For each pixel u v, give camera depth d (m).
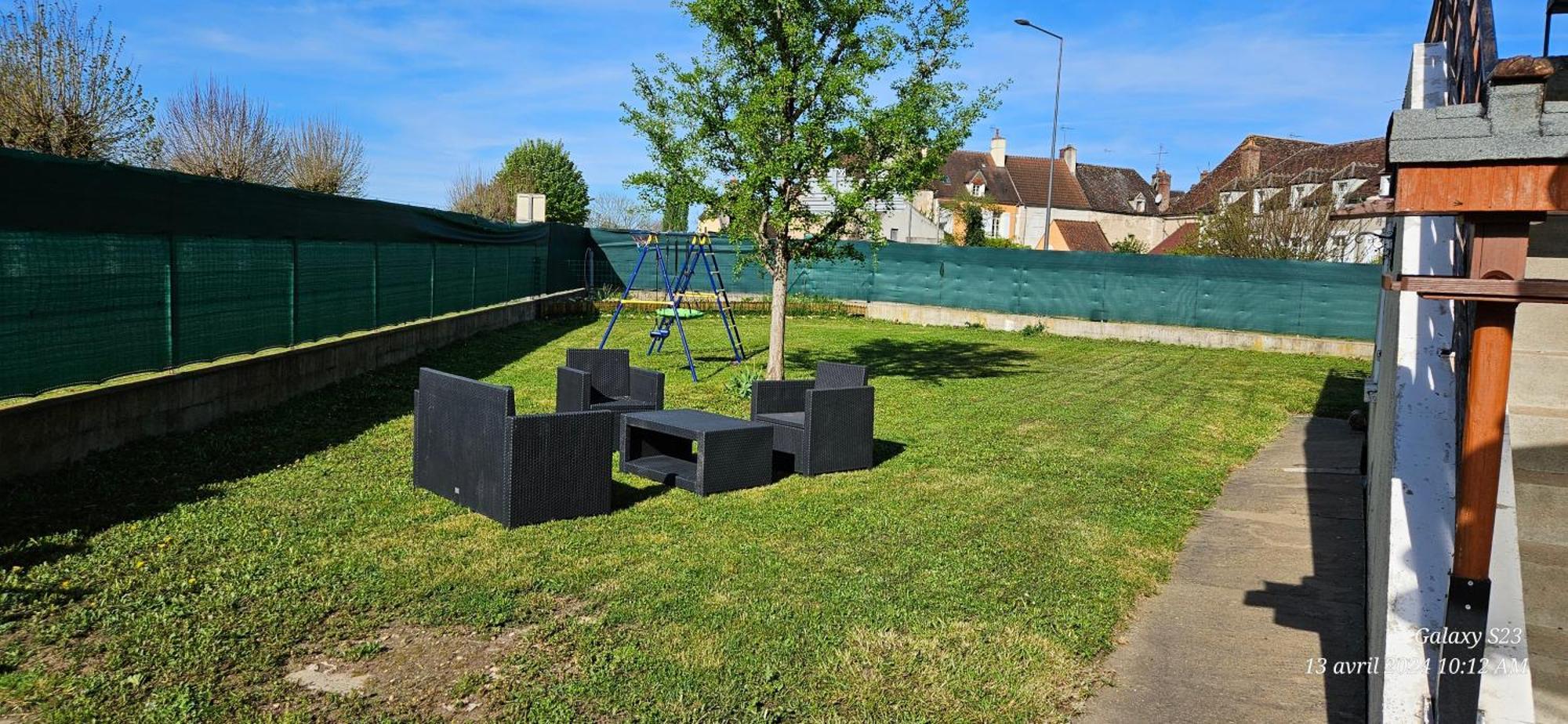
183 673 4.00
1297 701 4.21
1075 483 8.09
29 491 6.27
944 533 6.48
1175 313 22.64
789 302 26.34
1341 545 6.61
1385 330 5.42
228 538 5.73
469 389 6.55
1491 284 2.22
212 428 8.70
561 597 5.05
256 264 9.94
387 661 4.25
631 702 3.93
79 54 19.30
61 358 6.96
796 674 4.24
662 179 12.47
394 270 14.22
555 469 6.40
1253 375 16.92
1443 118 2.17
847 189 12.63
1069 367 17.16
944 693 4.13
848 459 8.36
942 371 15.95
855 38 12.01
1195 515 7.30
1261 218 29.38
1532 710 2.95
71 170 6.98
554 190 56.84
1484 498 2.44
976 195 56.59
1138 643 4.83
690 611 4.89
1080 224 58.47
